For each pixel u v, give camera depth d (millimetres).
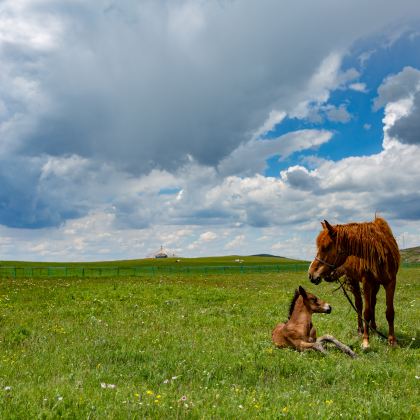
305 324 11172
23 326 13984
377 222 12328
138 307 19328
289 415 5918
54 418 5539
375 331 12625
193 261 162375
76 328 14031
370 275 11930
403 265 76938
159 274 63500
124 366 9055
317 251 12344
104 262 164000
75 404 5988
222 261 161625
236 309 18750
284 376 8773
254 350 10758
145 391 6992
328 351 10734
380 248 11656
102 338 11945
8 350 10656
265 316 17141
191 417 5812
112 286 28281
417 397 7215
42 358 9711
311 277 12219
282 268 81562
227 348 11031
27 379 7957
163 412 5922
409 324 15062
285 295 25094
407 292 28484
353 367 8992
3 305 19359
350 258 12227
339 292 27641
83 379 7801
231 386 7805
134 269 77875
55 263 147875
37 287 29578
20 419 5484
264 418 5828
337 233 12008
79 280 42812
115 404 6129
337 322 15320
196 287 28438
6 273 63688
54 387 6934
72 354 10023
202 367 8953
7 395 6203
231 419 5805
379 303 21859
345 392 7512
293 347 11180
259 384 8062
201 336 12805
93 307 18984
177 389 7488
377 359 10008
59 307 19078
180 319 16016
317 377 8336
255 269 79562
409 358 10234
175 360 9406
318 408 6254
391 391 7449
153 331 13523
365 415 6164
